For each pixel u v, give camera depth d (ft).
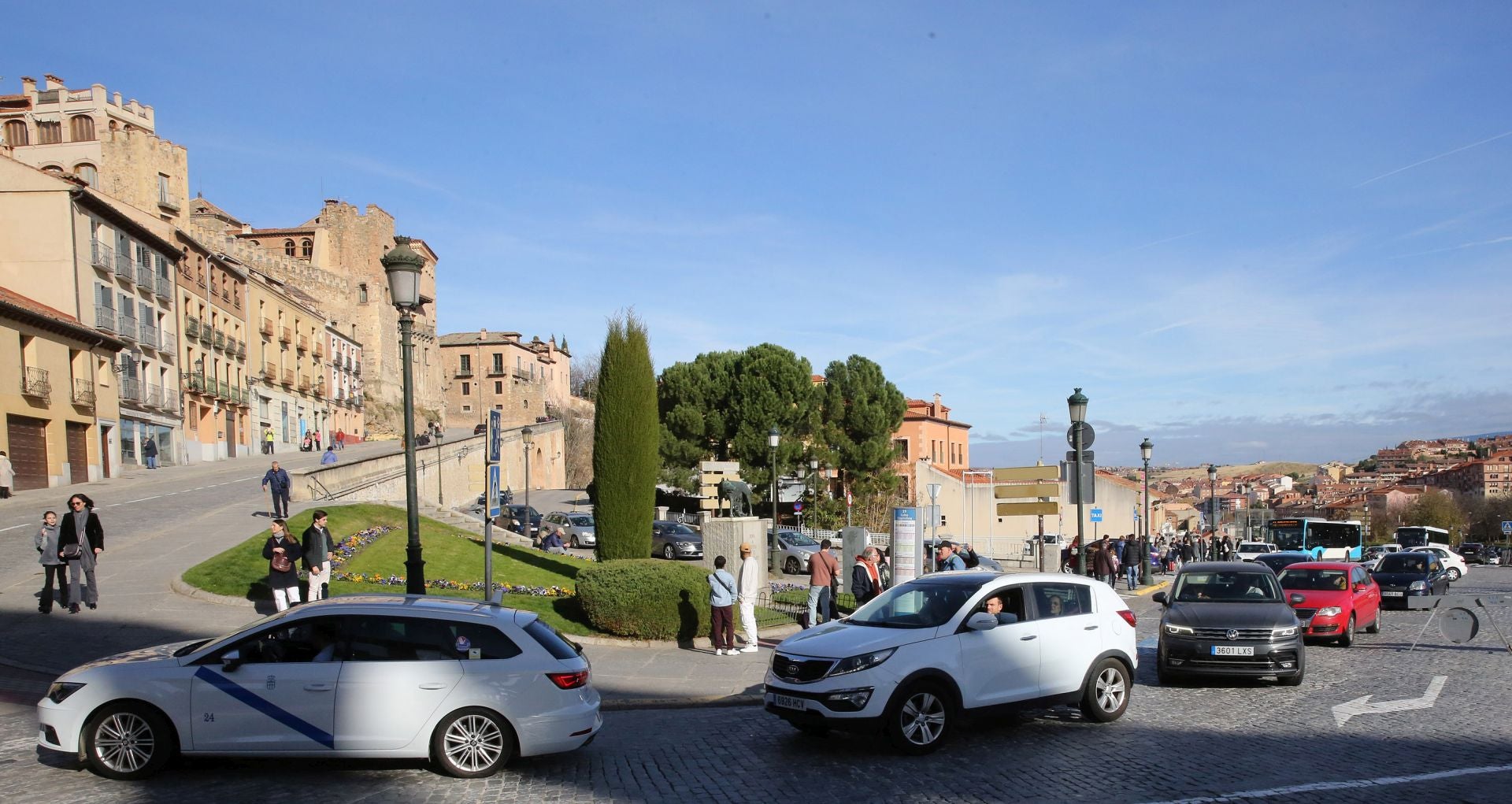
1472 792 25.82
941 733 31.37
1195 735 33.53
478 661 28.60
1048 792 26.61
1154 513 234.38
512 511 141.28
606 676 46.32
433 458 152.25
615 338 74.49
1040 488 68.44
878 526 165.99
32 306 122.93
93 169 213.25
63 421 124.77
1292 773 28.19
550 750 28.71
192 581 59.11
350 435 273.13
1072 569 103.45
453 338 376.89
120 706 27.12
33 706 36.32
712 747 32.78
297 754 27.40
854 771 29.25
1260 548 154.30
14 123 220.84
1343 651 55.47
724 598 51.93
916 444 234.79
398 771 28.84
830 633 33.45
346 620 28.66
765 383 160.15
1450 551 139.33
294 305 232.53
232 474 142.31
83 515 52.95
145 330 154.51
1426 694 40.98
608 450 73.41
